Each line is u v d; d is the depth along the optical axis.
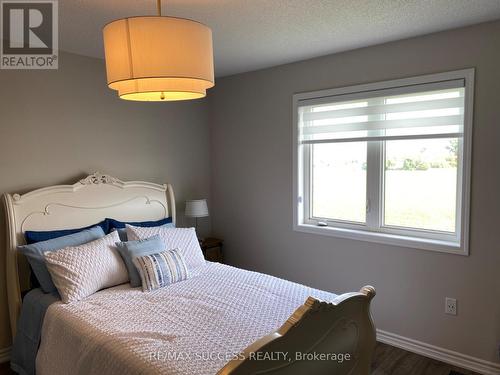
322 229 3.35
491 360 2.58
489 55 2.46
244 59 3.33
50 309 2.23
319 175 3.49
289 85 3.49
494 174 2.49
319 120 3.35
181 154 3.95
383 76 2.92
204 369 1.56
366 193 3.19
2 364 2.73
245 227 3.99
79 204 2.98
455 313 2.70
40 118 2.90
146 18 1.51
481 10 2.25
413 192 2.97
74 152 3.11
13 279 2.60
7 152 2.74
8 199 2.62
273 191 3.71
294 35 2.68
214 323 1.97
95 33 2.57
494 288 2.54
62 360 2.02
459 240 2.72
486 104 2.49
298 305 2.18
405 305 2.93
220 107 4.11
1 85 2.70
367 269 3.12
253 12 2.24
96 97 3.23
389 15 2.32
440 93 2.73
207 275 2.75
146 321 2.01
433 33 2.65
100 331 1.90
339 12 2.26
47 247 2.56
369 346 2.04
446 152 2.79
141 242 2.72
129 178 3.50
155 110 3.69
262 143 3.75
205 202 3.84
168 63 1.54
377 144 3.09
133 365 1.64
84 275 2.38
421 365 2.71
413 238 2.90
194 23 1.60
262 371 1.37
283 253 3.69
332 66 3.19
